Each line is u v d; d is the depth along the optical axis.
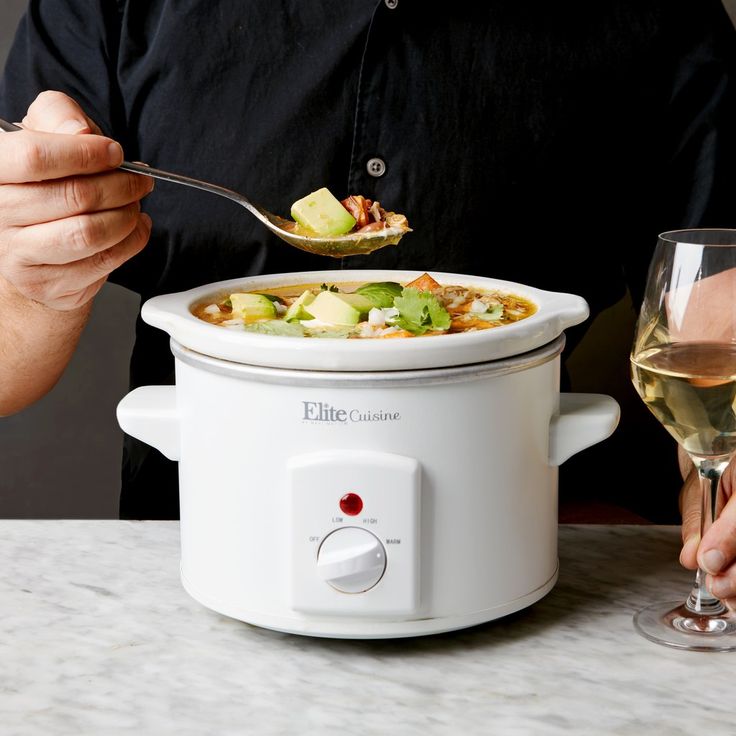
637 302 1.44
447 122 1.27
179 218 1.30
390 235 0.97
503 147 1.28
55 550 0.99
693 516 0.92
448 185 1.28
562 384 1.43
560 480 1.50
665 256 0.81
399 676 0.78
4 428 1.99
